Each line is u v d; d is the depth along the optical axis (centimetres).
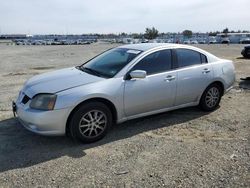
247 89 797
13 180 337
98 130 445
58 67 1490
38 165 373
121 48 552
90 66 525
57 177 343
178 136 467
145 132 484
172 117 556
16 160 386
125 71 462
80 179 338
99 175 347
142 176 344
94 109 431
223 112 590
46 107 405
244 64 1453
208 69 564
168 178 339
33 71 1289
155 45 526
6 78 1046
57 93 411
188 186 323
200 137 462
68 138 458
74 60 1944
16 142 443
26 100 433
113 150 416
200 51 568
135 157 393
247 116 564
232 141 446
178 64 525
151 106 494
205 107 580
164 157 393
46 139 454
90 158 392
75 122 420
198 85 549
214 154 401
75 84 432
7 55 2572
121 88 450
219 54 2295
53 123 405
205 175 346
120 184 328
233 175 345
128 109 467
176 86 515
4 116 561
